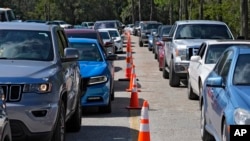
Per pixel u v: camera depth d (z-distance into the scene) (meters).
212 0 97.69
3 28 19.11
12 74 15.91
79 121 21.34
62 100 17.55
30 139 15.63
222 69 17.86
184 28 37.75
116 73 47.03
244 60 16.55
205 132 18.88
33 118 15.52
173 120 24.19
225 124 14.46
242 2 50.03
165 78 42.88
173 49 36.25
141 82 40.25
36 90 15.79
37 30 19.09
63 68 18.30
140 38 91.81
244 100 14.13
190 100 30.69
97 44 27.70
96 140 19.80
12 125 15.33
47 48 18.52
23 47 18.44
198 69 27.48
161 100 30.72
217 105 16.05
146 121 16.94
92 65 25.36
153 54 72.75
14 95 15.58
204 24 37.72
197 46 34.75
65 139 19.16
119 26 105.62
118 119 24.27
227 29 37.34
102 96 24.73
